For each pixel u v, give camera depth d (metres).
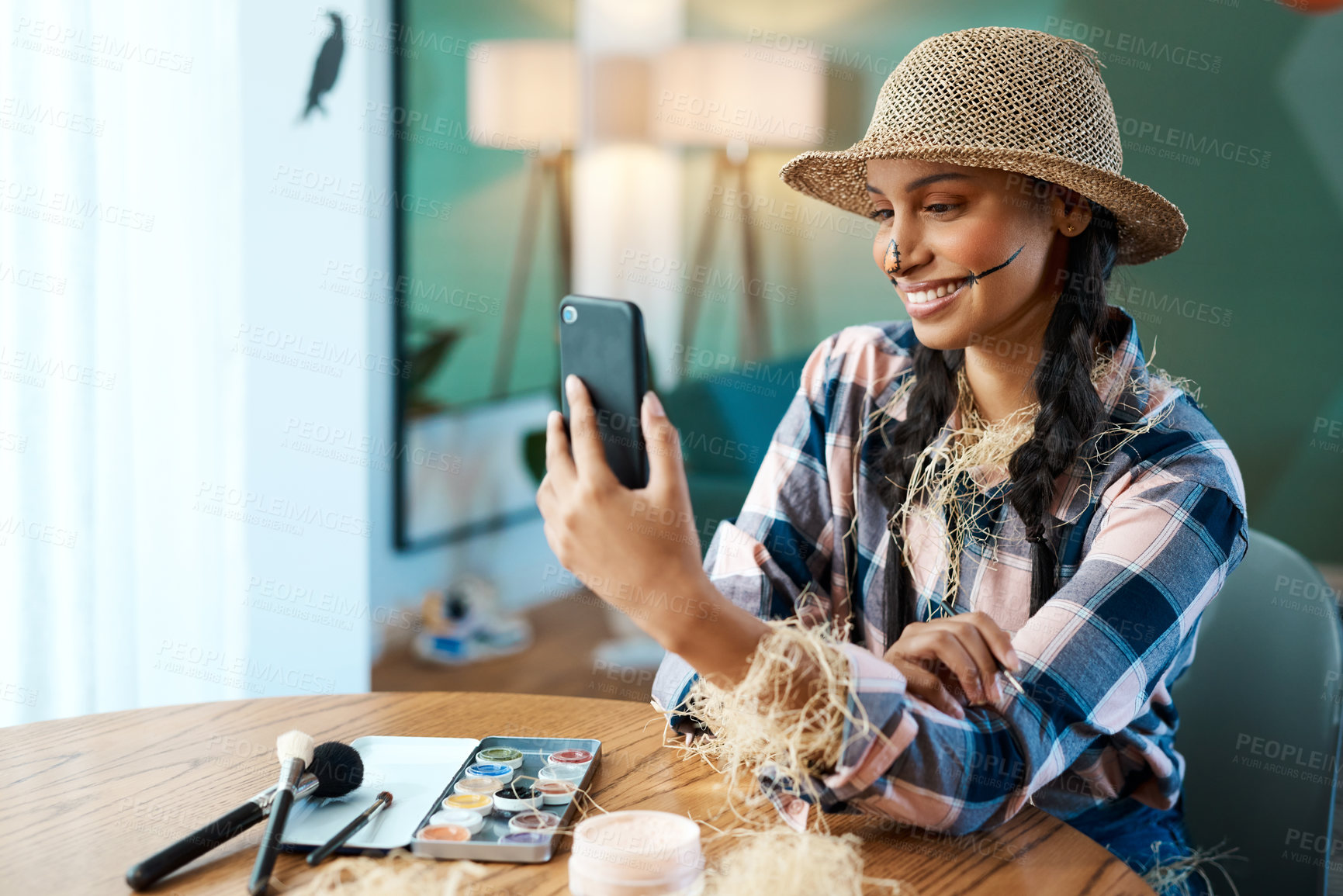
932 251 1.02
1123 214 1.06
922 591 1.16
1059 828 0.84
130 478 2.02
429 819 0.77
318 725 1.03
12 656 1.89
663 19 3.01
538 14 3.07
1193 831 1.22
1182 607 0.91
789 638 0.75
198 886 0.70
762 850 0.72
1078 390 1.04
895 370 1.25
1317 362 2.70
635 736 1.02
